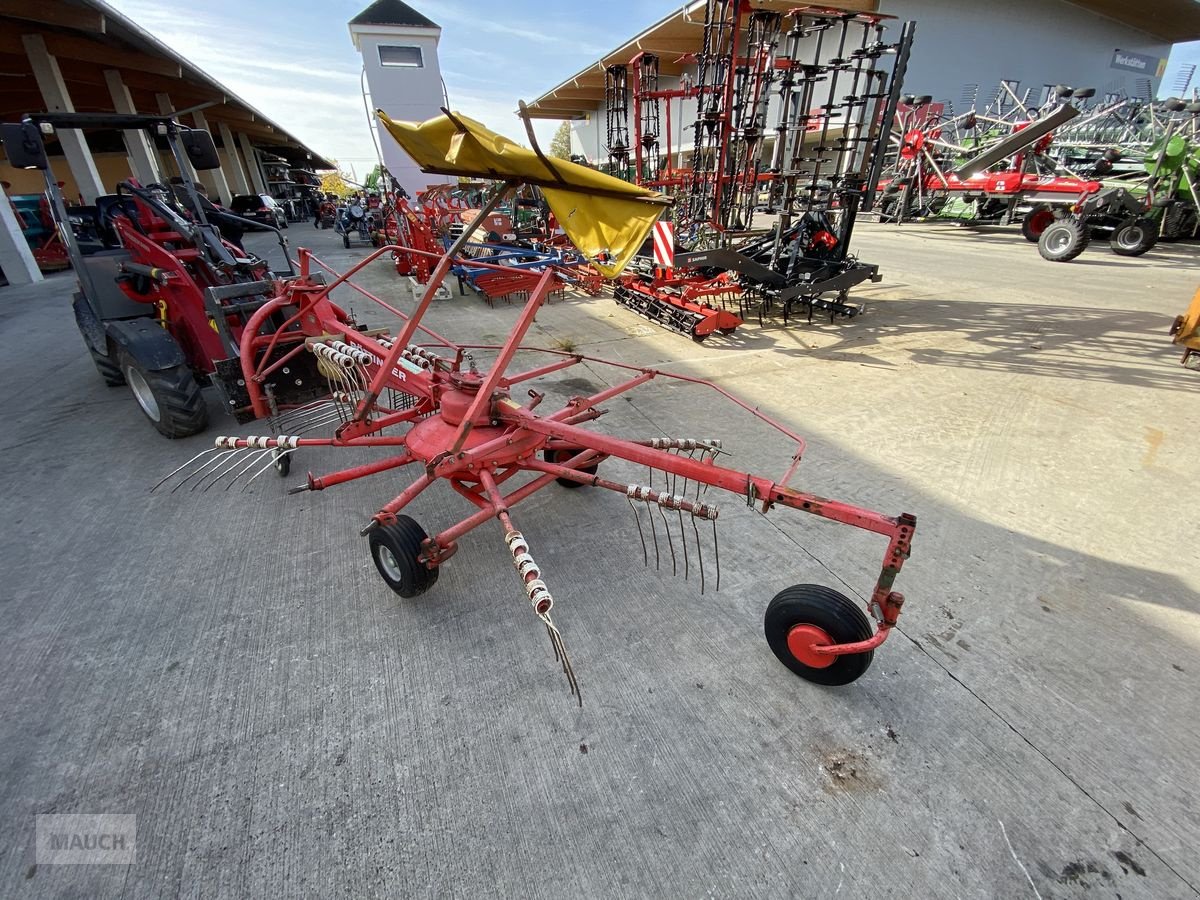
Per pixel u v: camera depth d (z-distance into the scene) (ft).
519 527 10.83
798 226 24.97
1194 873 5.37
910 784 6.20
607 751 6.62
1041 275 32.89
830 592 6.97
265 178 116.47
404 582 8.13
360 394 12.57
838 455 13.12
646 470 12.90
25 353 22.27
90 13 35.32
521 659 7.91
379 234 49.80
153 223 15.42
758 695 7.29
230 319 14.14
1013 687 7.32
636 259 28.22
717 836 5.74
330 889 5.34
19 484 12.55
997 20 71.20
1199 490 11.51
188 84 59.41
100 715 7.12
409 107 69.21
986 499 11.34
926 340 21.62
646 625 8.45
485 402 8.10
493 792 6.19
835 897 5.23
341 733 6.88
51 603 9.05
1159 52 89.76
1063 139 50.37
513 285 28.86
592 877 5.41
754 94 22.70
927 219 60.39
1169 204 39.81
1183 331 17.89
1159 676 7.44
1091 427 14.25
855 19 20.90
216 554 10.19
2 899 5.29
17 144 12.69
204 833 5.83
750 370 18.88
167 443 14.40
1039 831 5.73
